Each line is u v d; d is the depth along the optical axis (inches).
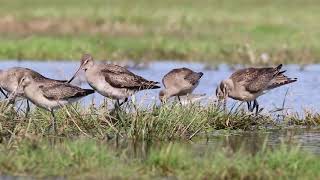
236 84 677.9
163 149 501.0
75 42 1229.1
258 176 458.9
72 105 632.4
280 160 476.1
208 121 642.2
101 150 501.7
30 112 643.5
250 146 567.5
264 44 1232.8
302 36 1314.0
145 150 543.5
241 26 1457.9
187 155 500.4
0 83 691.4
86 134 595.8
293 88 866.1
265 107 741.3
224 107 664.4
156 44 1232.2
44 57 1160.8
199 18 1562.5
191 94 730.2
